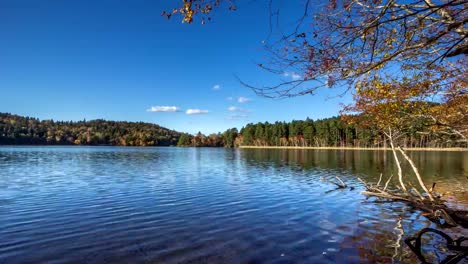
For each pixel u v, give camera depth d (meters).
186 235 12.77
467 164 50.97
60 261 10.10
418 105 14.46
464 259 10.30
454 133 14.20
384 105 15.55
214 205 18.48
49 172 36.72
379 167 46.12
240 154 94.88
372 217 15.84
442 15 5.52
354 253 10.89
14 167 42.91
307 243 11.88
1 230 13.30
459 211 15.54
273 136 169.25
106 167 44.47
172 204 18.69
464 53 5.28
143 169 41.97
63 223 14.40
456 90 11.07
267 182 29.08
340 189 24.84
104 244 11.65
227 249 11.20
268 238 12.45
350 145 140.12
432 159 64.31
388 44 6.13
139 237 12.48
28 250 11.02
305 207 18.09
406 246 11.60
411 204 18.97
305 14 5.07
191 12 5.65
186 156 81.19
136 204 18.62
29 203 18.72
